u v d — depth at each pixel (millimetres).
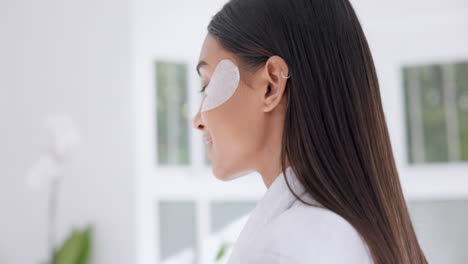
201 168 2482
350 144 516
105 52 2264
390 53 2383
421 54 2369
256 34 544
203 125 612
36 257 2248
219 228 2455
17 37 2318
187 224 2438
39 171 2070
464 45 2334
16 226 2273
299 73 521
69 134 2113
